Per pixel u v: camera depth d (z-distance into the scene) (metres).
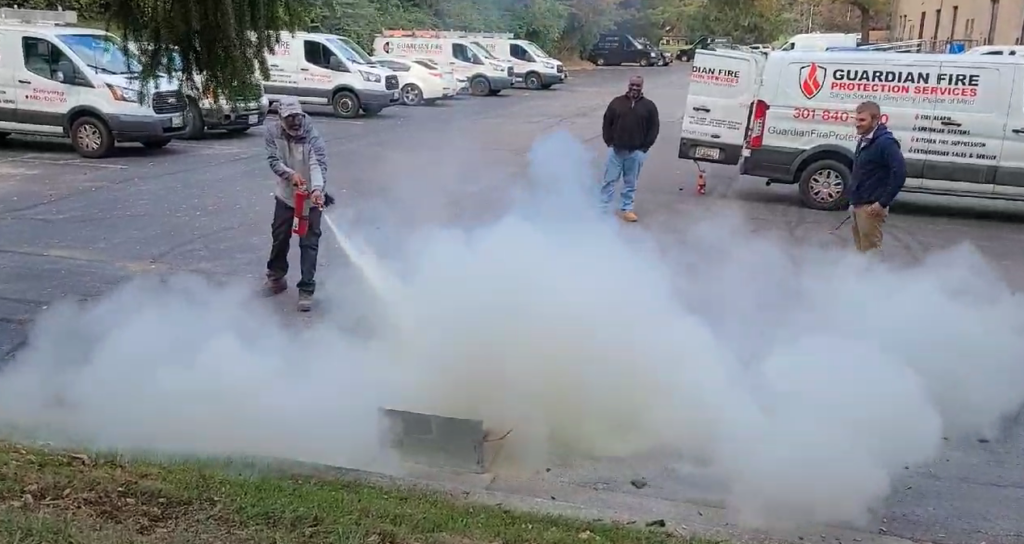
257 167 12.12
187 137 14.99
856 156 6.44
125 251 7.39
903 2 41.44
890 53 10.11
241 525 2.92
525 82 29.20
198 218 8.76
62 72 12.48
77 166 11.88
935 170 10.09
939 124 9.94
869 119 6.28
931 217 10.14
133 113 12.47
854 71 10.05
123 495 3.09
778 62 10.31
